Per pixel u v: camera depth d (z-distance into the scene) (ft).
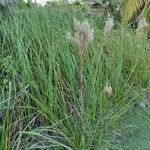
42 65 9.26
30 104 8.80
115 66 10.72
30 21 11.27
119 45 11.44
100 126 8.72
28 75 9.05
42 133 8.28
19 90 8.92
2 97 8.73
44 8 13.48
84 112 8.75
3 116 8.38
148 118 8.73
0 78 9.37
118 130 8.65
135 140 8.05
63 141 8.30
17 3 13.14
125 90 9.94
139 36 11.84
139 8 17.79
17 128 8.33
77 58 10.16
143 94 9.89
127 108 9.14
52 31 11.07
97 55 10.27
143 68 10.97
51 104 8.66
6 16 11.74
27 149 7.66
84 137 8.30
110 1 17.22
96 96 9.13
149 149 7.79
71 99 9.27
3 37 10.19
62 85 9.41
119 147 8.07
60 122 8.49
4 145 7.61
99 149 8.16
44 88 9.11
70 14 13.75
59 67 9.63
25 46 10.16
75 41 8.28
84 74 9.82
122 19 16.84
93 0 17.13
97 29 12.37
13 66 9.43
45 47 10.22
